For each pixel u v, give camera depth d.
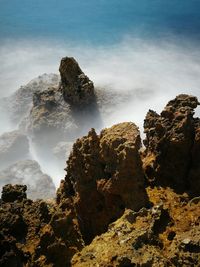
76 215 17.09
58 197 19.03
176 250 11.95
